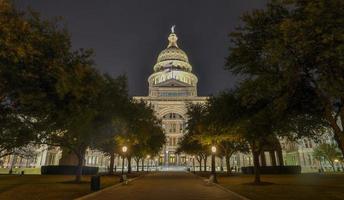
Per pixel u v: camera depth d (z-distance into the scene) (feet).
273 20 46.34
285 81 40.34
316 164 219.00
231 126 68.49
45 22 41.14
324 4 34.04
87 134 77.30
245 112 60.39
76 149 86.38
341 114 45.01
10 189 59.98
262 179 95.66
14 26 34.09
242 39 50.39
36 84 39.37
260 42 47.06
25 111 44.47
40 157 229.25
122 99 93.97
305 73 43.09
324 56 35.27
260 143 78.54
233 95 66.13
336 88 36.99
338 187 63.57
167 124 320.09
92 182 58.49
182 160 306.55
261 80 44.68
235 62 53.67
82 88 42.34
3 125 50.55
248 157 273.75
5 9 34.40
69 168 125.70
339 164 201.98
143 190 64.23
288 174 131.23
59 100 43.14
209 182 78.64
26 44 34.35
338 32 32.86
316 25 34.88
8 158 228.84
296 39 36.35
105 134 86.63
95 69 50.24
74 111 45.55
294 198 45.50
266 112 52.08
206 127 95.61
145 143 135.95
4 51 32.40
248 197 47.65
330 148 181.37
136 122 106.83
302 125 67.97
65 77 37.63
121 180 84.07
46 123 57.62
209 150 143.02
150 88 350.02
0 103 41.24
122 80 97.50
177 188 69.36
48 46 40.04
